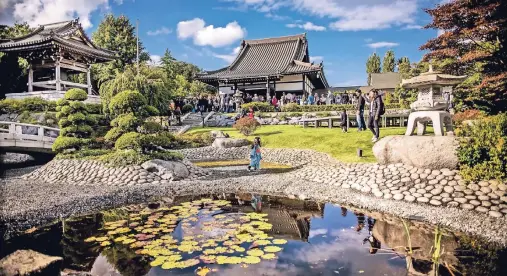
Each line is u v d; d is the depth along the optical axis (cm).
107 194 825
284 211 678
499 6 1103
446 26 1436
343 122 1667
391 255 433
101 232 534
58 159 1188
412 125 903
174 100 2789
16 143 1385
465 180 713
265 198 803
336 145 1435
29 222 605
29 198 776
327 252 443
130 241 484
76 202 743
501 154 673
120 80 2200
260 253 432
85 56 2452
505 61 1114
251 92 3462
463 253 443
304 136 1730
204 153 1705
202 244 466
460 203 654
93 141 1374
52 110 1952
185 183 967
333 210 684
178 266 388
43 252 455
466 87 1452
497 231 520
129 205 747
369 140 1402
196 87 4966
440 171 769
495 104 1050
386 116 1738
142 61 4125
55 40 2106
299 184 923
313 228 555
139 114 1144
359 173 907
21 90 2706
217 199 797
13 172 1270
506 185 661
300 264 400
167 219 606
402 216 627
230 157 1648
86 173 1058
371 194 781
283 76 3222
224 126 2414
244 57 3772
